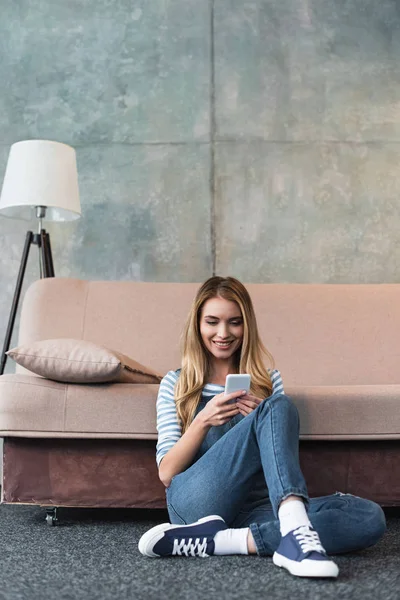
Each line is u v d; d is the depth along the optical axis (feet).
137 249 12.21
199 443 5.87
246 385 5.84
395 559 5.48
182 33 12.57
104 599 4.49
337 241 12.17
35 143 10.67
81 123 12.43
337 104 12.42
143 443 7.33
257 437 5.50
